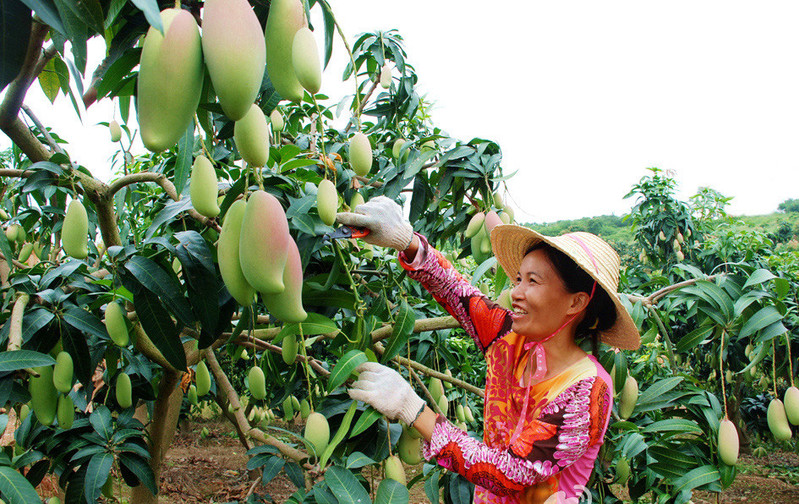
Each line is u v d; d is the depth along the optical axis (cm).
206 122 91
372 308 157
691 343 198
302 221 131
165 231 159
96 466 160
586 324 132
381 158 248
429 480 180
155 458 215
